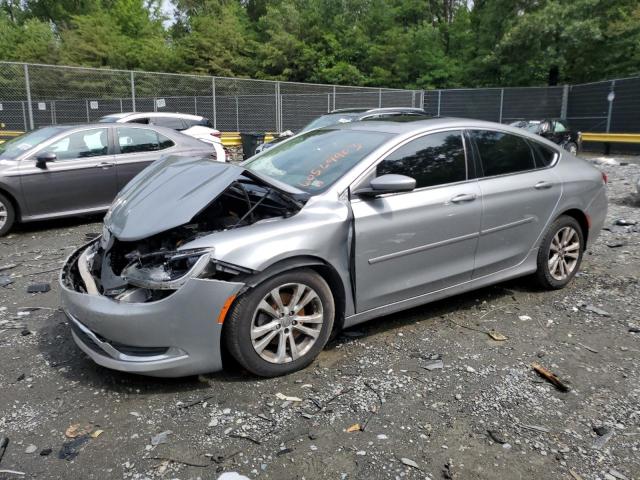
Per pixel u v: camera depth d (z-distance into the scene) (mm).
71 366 3479
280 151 4461
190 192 3354
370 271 3588
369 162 3682
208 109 18031
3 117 15031
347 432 2744
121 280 3236
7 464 2512
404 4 41125
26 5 47781
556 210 4641
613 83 21391
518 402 3041
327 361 3514
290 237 3215
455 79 33906
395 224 3645
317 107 20000
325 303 3393
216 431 2754
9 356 3625
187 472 2451
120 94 16406
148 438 2701
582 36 26891
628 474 2455
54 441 2688
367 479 2402
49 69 15250
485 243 4203
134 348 3027
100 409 2965
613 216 8258
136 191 3691
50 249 6562
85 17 36156
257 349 3164
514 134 4570
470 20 37344
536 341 3836
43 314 4398
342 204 3496
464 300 4633
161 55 34625
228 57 34781
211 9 41250
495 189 4207
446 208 3898
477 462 2525
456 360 3535
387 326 4086
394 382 3242
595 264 5711
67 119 15672
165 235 3414
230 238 3084
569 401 3061
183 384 3219
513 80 30688
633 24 27625
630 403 3037
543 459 2553
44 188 7312
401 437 2707
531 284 4918
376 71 34844
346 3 38469
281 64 34875
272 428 2777
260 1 47625
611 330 4023
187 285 2936
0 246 6730
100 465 2500
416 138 3941
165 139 8500
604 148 21391
